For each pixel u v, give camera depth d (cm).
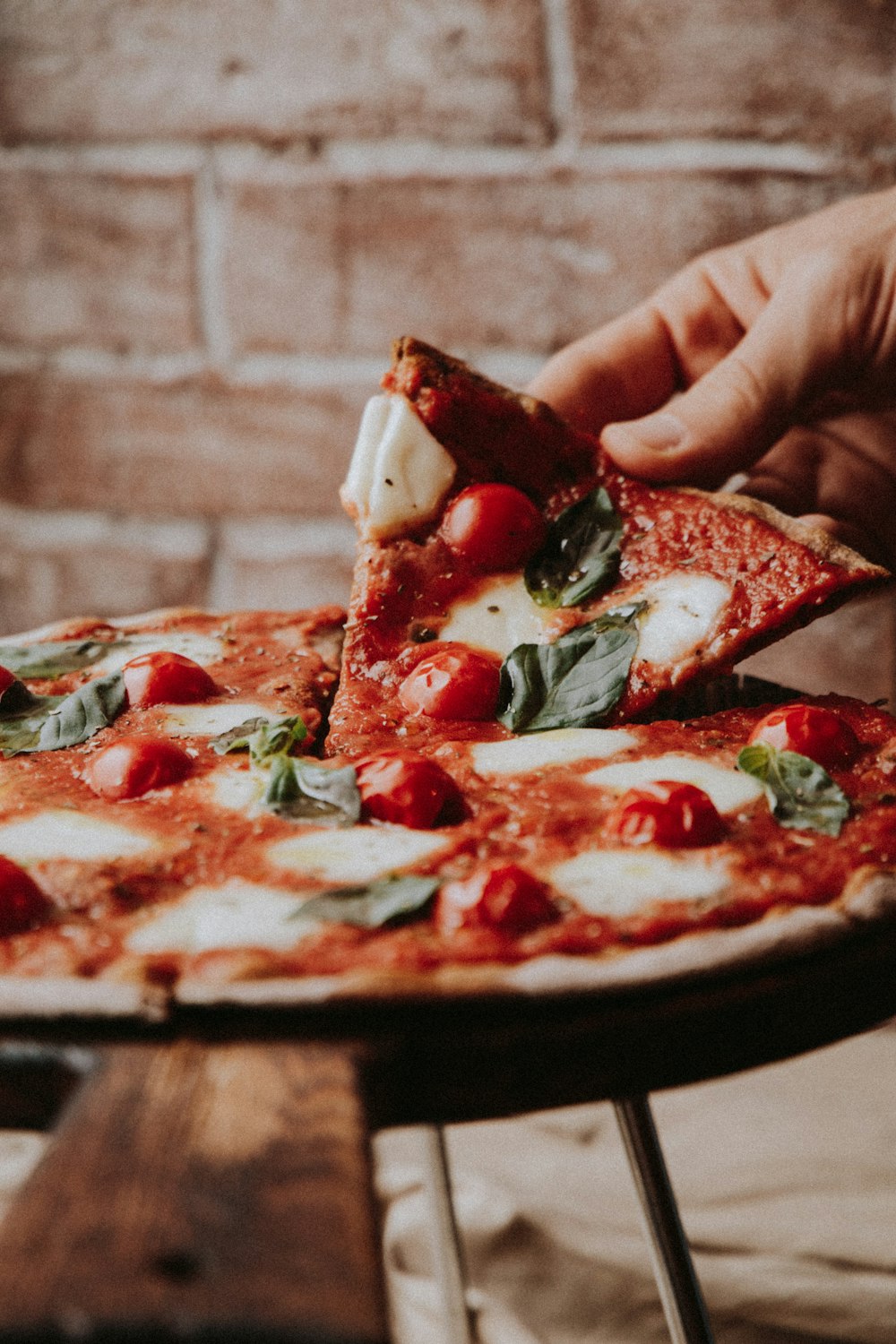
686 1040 65
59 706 99
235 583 213
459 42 189
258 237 199
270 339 203
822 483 152
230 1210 45
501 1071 63
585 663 96
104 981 64
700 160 190
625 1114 93
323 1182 47
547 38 188
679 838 75
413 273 198
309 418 205
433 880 71
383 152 194
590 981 65
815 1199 125
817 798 79
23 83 196
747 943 68
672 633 98
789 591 98
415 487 108
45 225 201
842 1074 143
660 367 152
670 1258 92
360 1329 39
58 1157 49
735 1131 135
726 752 87
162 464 209
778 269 145
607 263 195
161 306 203
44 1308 40
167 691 99
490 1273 123
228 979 63
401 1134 140
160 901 72
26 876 71
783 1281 117
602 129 190
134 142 197
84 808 83
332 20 190
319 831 79
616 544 106
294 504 209
